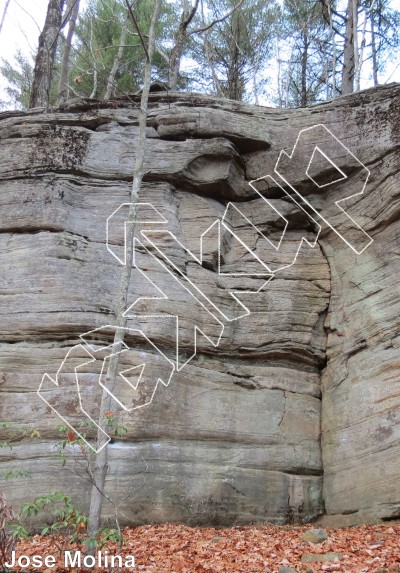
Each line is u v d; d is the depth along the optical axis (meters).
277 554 7.15
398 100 10.83
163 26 22.28
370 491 9.34
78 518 6.34
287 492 9.84
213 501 9.35
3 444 8.33
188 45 23.06
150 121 11.54
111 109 11.64
